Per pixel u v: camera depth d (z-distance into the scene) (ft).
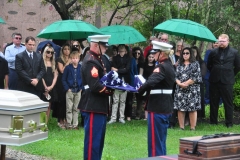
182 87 45.98
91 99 27.14
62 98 44.83
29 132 18.78
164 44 28.50
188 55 46.39
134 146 37.45
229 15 57.52
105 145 37.50
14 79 46.16
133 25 66.80
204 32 46.52
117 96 48.34
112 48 51.01
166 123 28.68
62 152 34.68
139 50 50.14
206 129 47.19
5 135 18.29
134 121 49.78
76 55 44.73
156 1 62.44
